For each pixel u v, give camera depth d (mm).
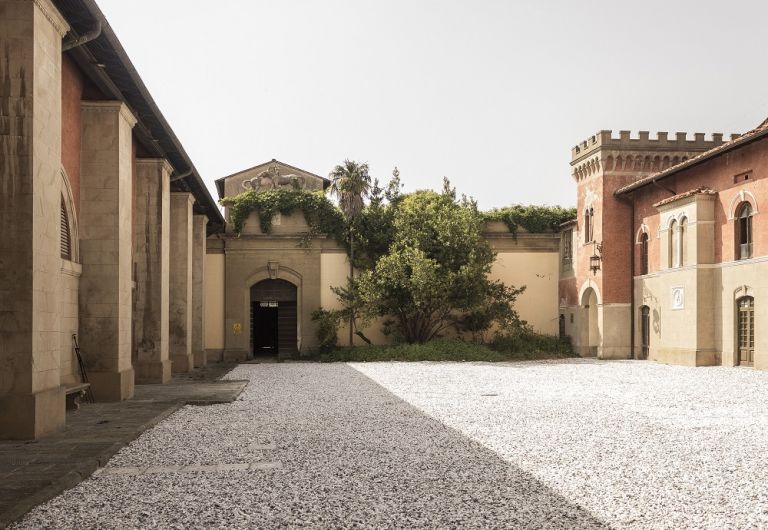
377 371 24281
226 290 34062
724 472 7758
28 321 9734
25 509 6047
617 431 10766
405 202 35312
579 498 6621
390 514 6066
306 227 34531
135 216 19344
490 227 35938
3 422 9609
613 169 31656
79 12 10875
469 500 6539
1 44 9766
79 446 9125
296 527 5711
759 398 15398
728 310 24656
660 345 28828
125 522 5844
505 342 32812
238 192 38688
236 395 15930
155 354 19438
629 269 31609
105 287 14922
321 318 33094
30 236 9758
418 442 9773
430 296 30750
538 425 11438
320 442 9781
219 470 7914
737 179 24312
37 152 9930
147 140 17922
